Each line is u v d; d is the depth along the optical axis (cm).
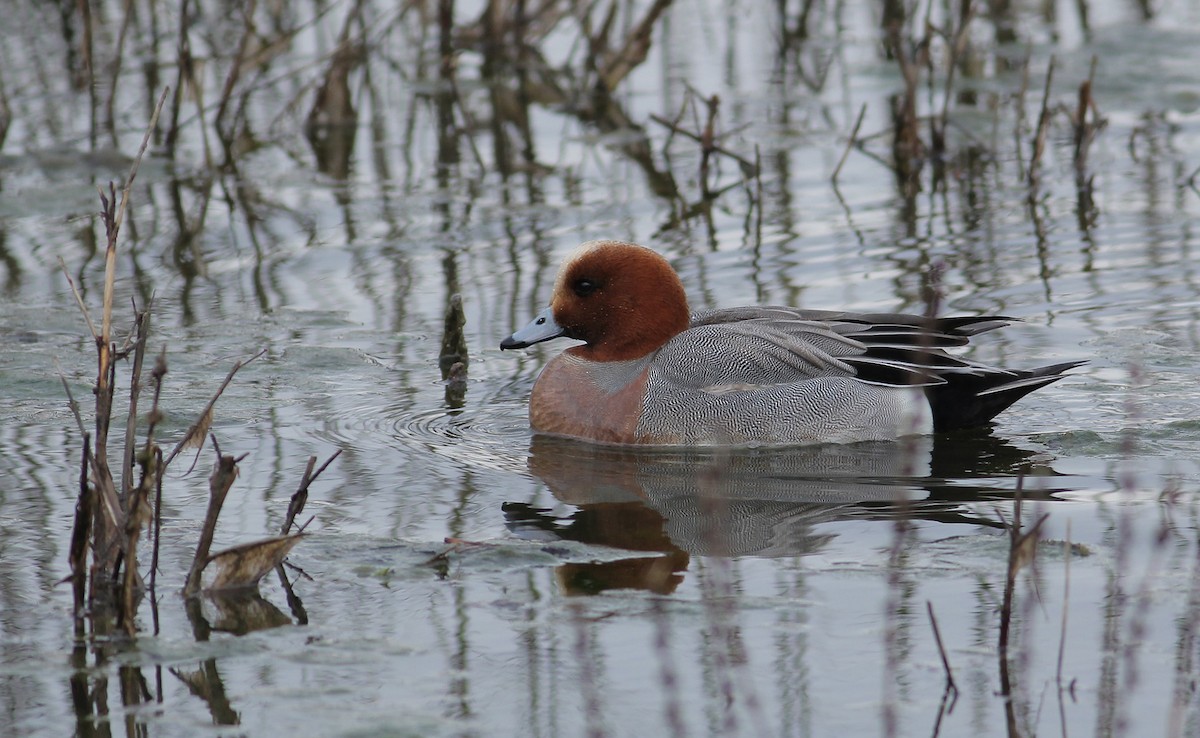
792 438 1237
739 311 1333
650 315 1294
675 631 835
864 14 2753
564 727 738
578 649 799
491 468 1169
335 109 2269
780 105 2283
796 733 727
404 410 1317
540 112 2295
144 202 1950
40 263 1728
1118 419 1239
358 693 777
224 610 880
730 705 752
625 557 951
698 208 1883
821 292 1587
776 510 1050
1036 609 851
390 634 844
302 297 1620
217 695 778
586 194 1945
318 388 1366
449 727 741
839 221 1827
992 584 888
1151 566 905
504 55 2491
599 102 2322
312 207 1920
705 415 1238
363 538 982
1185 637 809
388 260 1734
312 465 943
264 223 1866
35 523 1023
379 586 910
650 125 2220
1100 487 1073
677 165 2061
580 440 1263
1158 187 1900
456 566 938
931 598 872
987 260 1677
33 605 888
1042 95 2297
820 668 790
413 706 761
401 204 1922
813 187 1956
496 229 1827
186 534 999
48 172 2047
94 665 812
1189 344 1414
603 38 2444
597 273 1291
